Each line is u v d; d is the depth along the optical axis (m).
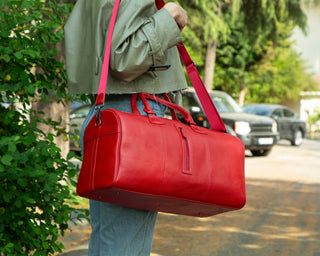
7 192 2.22
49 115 5.08
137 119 1.59
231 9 11.78
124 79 1.64
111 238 1.75
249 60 30.33
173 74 1.81
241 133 11.52
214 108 1.96
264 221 4.93
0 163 2.15
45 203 2.47
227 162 1.74
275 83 34.41
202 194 1.66
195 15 10.30
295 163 11.38
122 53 1.59
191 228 4.50
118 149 1.51
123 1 1.63
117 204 1.67
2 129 2.42
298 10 11.88
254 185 7.57
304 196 6.63
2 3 2.35
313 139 26.03
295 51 36.44
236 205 1.75
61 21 2.61
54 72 2.63
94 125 1.62
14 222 2.33
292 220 5.02
